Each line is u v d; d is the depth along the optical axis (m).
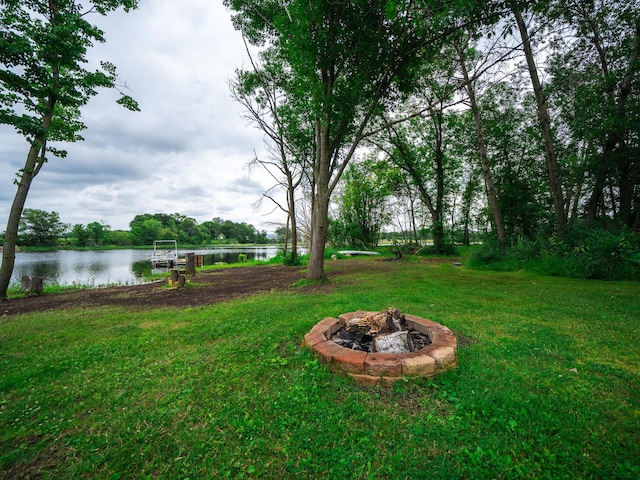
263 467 1.72
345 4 6.71
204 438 1.99
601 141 10.80
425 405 2.25
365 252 22.45
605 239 8.37
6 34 7.71
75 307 6.95
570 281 7.91
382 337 3.23
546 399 2.25
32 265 25.03
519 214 15.34
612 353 3.13
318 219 9.12
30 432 2.13
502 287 7.22
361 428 2.02
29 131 8.47
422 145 21.45
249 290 8.45
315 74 7.44
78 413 2.35
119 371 3.09
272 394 2.48
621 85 10.05
